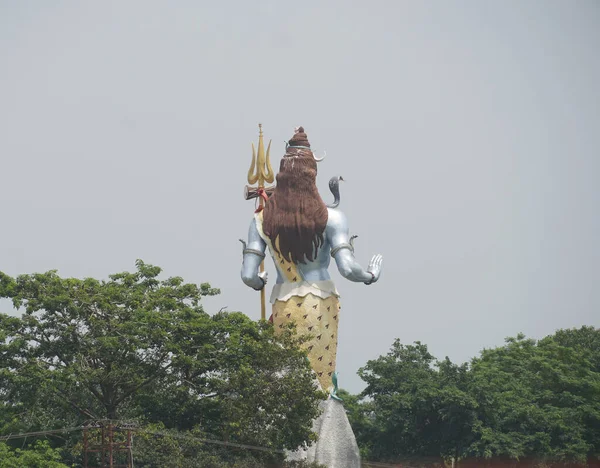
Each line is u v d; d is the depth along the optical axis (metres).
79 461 68.19
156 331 68.12
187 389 68.62
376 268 73.12
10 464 61.94
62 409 70.56
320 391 66.75
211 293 72.94
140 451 64.19
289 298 72.00
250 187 76.44
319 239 72.00
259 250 73.00
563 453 79.56
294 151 72.81
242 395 66.25
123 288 71.38
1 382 68.12
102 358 68.44
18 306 68.94
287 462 66.19
